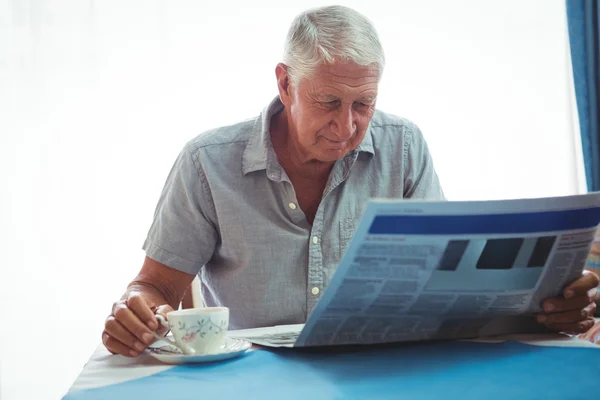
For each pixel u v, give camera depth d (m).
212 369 0.86
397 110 2.72
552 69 2.78
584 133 2.71
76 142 2.58
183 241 1.45
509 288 0.92
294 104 1.33
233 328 1.47
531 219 0.85
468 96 2.74
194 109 2.61
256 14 2.62
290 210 1.46
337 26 1.23
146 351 1.02
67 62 2.57
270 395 0.72
